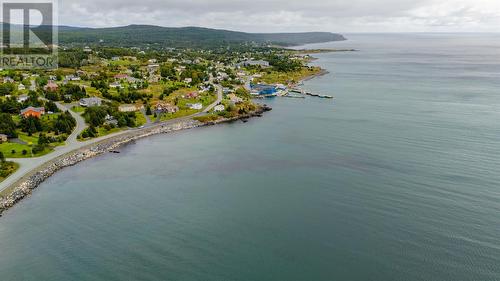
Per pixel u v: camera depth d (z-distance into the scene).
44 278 71.12
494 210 93.19
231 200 101.38
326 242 82.06
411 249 78.88
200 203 99.81
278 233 85.75
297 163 128.38
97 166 125.12
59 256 77.44
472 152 135.38
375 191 105.38
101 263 75.44
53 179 113.62
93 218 91.88
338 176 116.38
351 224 88.88
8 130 139.62
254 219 91.75
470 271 71.88
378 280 70.38
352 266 74.25
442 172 117.38
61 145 139.12
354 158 132.00
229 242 82.44
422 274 71.56
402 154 134.88
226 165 127.12
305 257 77.19
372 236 83.88
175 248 80.31
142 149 143.62
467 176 113.75
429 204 97.06
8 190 101.31
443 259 75.50
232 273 72.75
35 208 96.06
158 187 109.44
